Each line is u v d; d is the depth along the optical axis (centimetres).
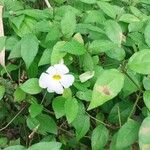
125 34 34
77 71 30
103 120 31
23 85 28
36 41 30
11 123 33
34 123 30
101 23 33
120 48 30
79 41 30
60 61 29
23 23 33
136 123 27
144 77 28
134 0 38
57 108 28
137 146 29
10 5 35
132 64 27
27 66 29
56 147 24
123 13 34
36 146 24
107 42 30
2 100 32
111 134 30
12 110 33
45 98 31
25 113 32
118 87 26
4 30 34
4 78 32
